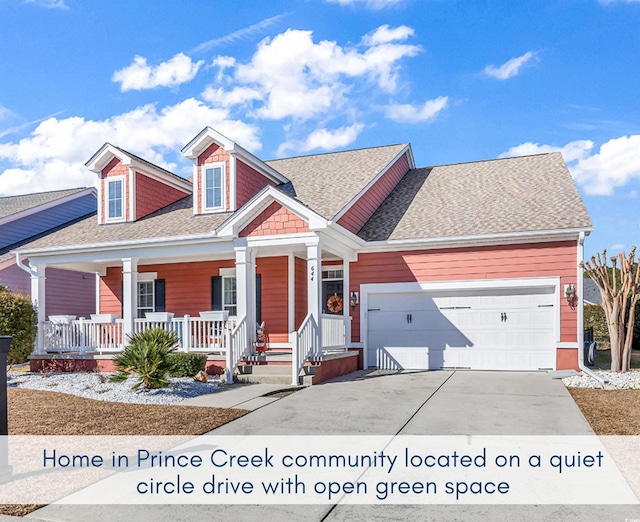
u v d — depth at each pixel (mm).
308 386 12344
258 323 17297
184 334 14836
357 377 14125
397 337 16000
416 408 9727
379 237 16031
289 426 8492
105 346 15719
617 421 8477
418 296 15906
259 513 5270
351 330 16312
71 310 23891
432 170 21297
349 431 8156
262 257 17438
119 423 8602
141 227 16781
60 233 18203
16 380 13414
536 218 14992
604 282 14102
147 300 19078
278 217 14062
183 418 8930
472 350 15312
